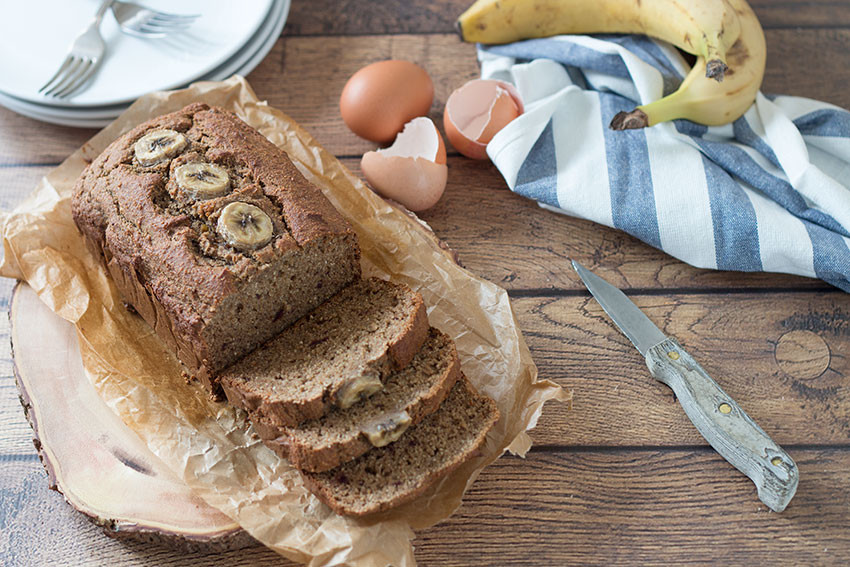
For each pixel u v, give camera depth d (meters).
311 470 0.54
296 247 0.57
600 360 0.61
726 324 0.63
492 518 0.56
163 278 0.57
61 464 0.56
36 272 0.61
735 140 0.69
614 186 0.65
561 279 0.65
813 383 0.61
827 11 0.78
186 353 0.58
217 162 0.60
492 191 0.69
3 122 0.72
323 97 0.73
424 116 0.70
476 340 0.59
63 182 0.65
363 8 0.78
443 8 0.78
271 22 0.74
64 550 0.55
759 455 0.54
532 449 0.58
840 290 0.64
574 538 0.55
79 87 0.70
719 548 0.55
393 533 0.53
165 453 0.56
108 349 0.60
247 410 0.56
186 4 0.75
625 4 0.69
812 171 0.64
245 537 0.54
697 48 0.67
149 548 0.55
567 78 0.71
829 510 0.56
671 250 0.65
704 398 0.57
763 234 0.63
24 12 0.74
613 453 0.58
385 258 0.62
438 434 0.56
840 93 0.73
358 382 0.55
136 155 0.60
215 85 0.68
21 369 0.59
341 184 0.64
